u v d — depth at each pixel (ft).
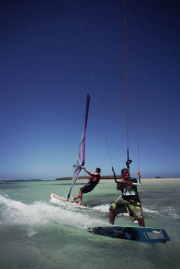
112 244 10.70
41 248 10.01
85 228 13.88
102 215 18.61
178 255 9.26
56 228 13.76
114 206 14.67
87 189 25.08
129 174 15.46
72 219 16.61
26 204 23.99
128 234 11.62
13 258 8.79
